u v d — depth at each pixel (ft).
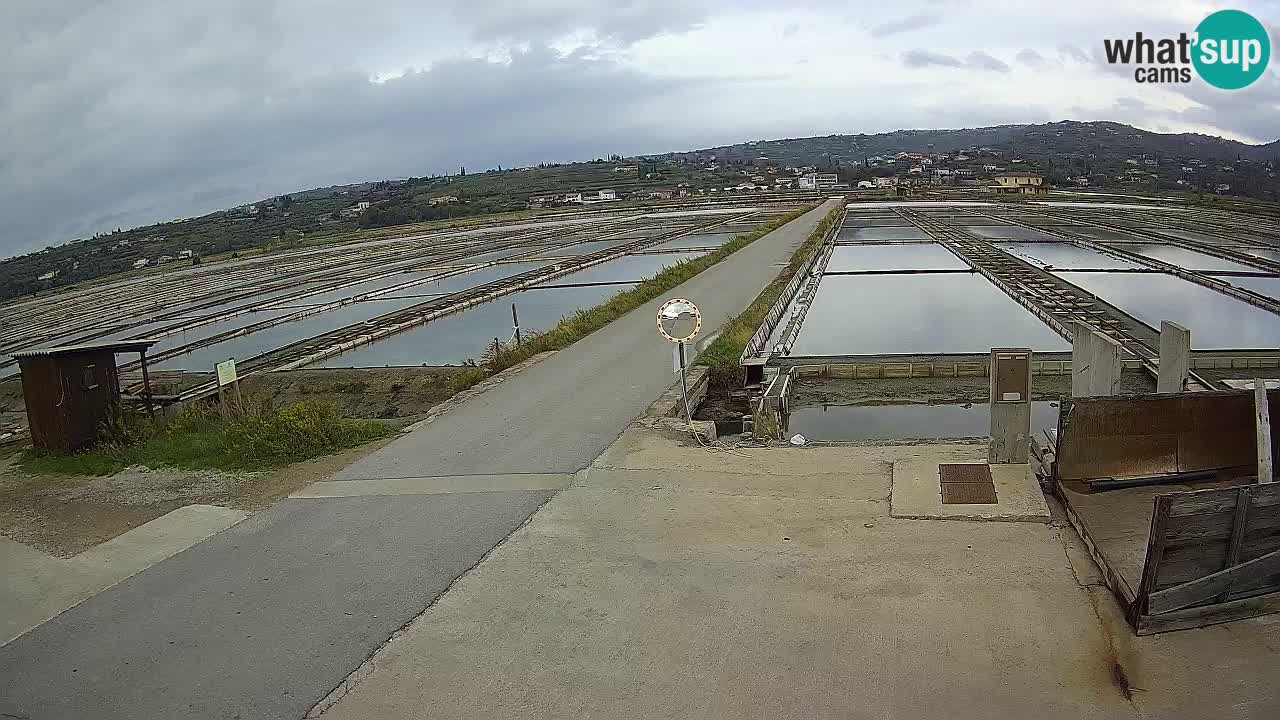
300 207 469.16
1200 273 87.66
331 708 13.41
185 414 33.71
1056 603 15.38
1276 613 14.79
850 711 12.64
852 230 157.28
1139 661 13.58
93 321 96.73
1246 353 49.67
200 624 16.33
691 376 38.22
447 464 25.88
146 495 25.17
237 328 83.71
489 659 14.52
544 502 21.99
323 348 63.82
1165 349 24.98
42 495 25.81
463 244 173.06
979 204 244.42
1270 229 140.67
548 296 88.28
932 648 14.16
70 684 14.49
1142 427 20.02
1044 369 47.03
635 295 63.05
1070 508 18.79
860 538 18.52
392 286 106.73
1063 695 12.82
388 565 18.53
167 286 135.03
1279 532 14.89
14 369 67.51
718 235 147.95
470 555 18.81
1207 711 12.35
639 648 14.62
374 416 43.86
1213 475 20.20
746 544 18.58
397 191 513.86
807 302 72.59
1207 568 14.60
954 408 42.78
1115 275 90.12
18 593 18.43
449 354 61.82
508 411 32.50
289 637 15.64
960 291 82.33
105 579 18.88
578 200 364.17
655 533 19.47
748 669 13.82
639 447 26.61
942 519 19.20
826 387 46.73
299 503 23.06
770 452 25.55
